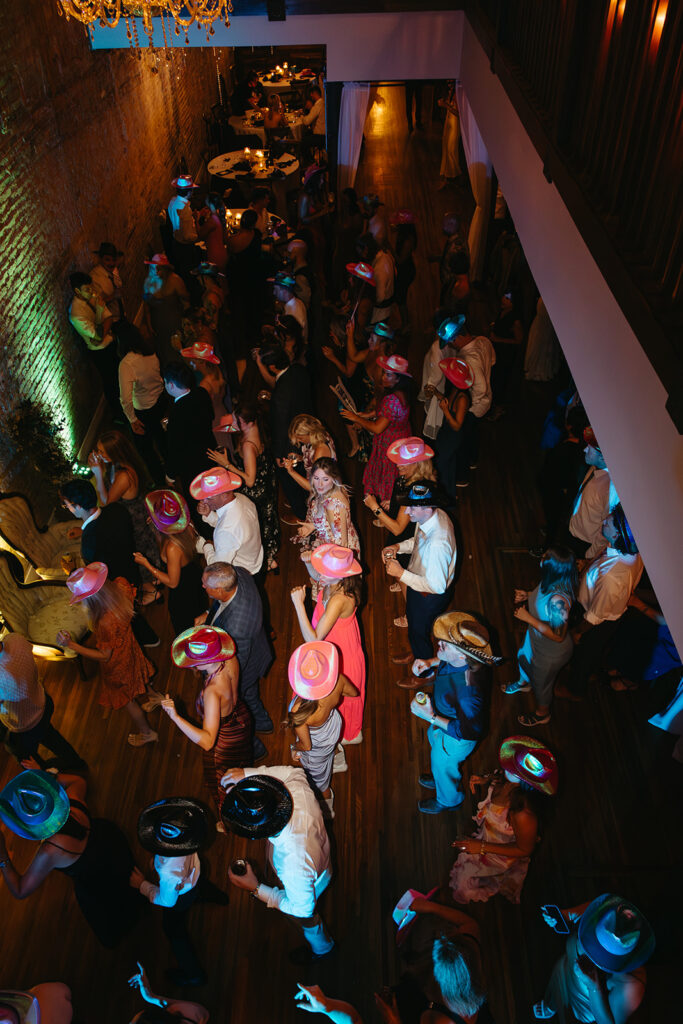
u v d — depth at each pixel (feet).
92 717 17.88
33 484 21.58
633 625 17.44
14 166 20.51
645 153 9.32
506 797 13.00
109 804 16.17
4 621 18.15
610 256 9.64
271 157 40.16
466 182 44.32
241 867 11.85
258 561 17.03
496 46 19.74
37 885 11.28
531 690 17.56
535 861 15.01
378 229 29.12
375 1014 13.08
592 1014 10.94
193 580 17.10
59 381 23.77
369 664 18.97
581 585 16.17
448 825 15.70
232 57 55.06
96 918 12.60
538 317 27.84
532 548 21.98
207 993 13.37
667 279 8.46
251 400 27.53
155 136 34.94
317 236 31.12
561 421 23.04
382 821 15.78
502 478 24.59
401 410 19.90
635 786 16.30
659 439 8.38
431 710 14.14
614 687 18.20
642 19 9.63
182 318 25.30
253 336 30.50
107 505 17.20
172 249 33.47
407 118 51.70
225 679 13.24
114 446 18.70
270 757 16.90
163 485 23.89
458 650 12.77
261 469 19.17
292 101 49.06
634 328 8.76
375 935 14.05
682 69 8.33
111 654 15.48
